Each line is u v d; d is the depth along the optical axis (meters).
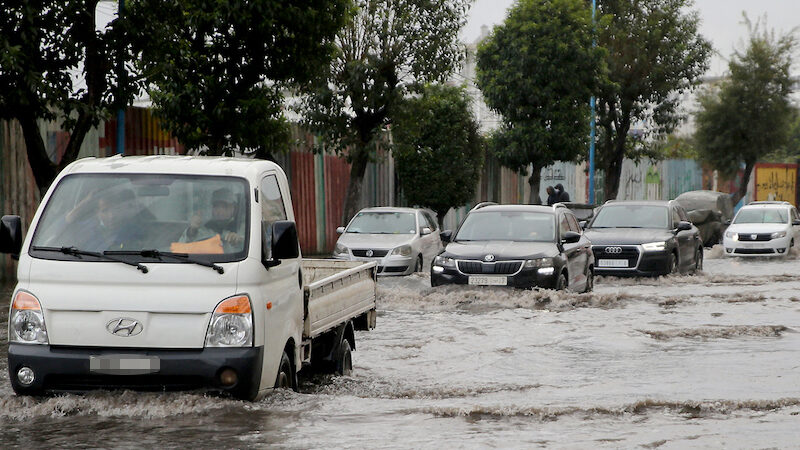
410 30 45.56
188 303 12.60
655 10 70.25
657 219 40.38
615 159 72.81
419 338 22.00
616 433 11.85
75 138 26.72
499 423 12.41
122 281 12.72
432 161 58.88
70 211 13.51
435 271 29.28
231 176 13.71
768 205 57.22
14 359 12.69
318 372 16.91
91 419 12.09
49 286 12.84
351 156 47.22
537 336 22.28
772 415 13.07
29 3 24.98
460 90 60.19
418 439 11.44
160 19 28.42
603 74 60.72
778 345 21.09
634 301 28.75
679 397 14.51
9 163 32.69
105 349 12.60
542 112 59.50
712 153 91.69
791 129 91.56
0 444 11.03
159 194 13.57
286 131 33.69
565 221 32.09
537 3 58.88
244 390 12.58
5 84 25.34
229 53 31.38
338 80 46.34
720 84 91.44
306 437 11.44
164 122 31.80
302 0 31.38
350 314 17.31
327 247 53.59
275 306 13.33
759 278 38.62
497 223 31.19
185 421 12.02
